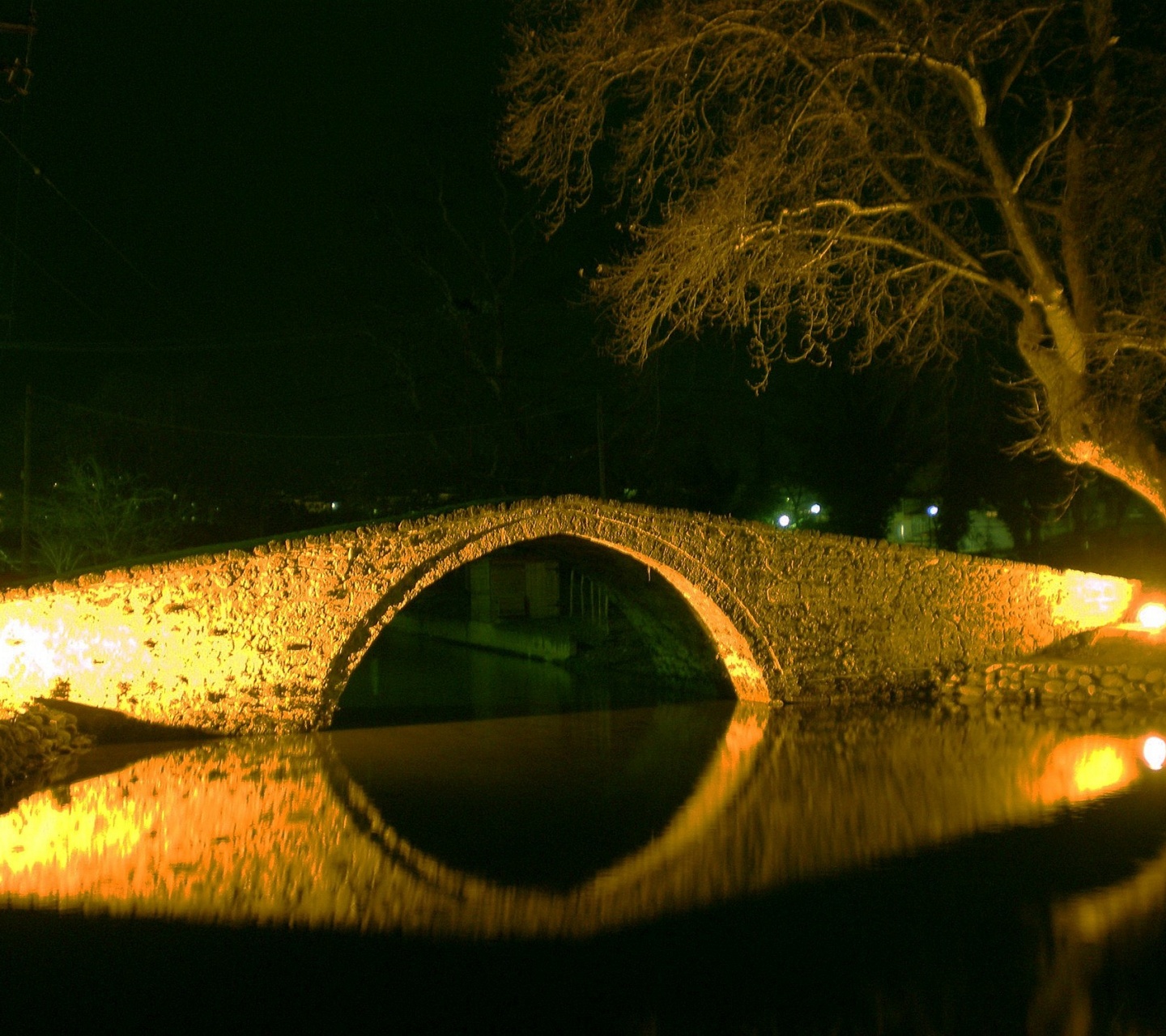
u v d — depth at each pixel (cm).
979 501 3631
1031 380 1980
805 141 1639
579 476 3544
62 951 804
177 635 1616
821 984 741
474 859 1034
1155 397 1781
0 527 3794
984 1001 714
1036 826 1109
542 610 3453
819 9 1554
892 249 1783
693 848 1056
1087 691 1883
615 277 1756
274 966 778
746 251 1681
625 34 1577
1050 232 1794
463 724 1830
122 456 3703
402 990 738
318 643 1680
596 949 805
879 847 1048
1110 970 756
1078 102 1683
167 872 993
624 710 1977
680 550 1867
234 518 3878
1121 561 3164
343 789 1331
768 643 1919
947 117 1747
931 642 2006
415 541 1714
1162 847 1027
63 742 1519
